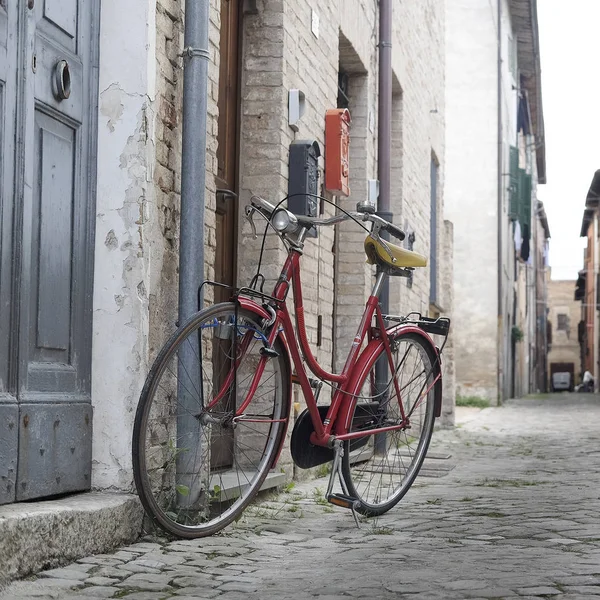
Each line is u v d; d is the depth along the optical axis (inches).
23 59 141.4
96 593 123.0
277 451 175.2
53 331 150.8
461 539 169.3
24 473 140.2
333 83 300.2
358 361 188.4
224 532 170.2
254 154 241.3
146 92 163.8
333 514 198.2
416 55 465.4
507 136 1096.2
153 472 161.5
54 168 151.5
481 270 967.6
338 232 347.3
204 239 185.2
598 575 136.6
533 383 1996.8
